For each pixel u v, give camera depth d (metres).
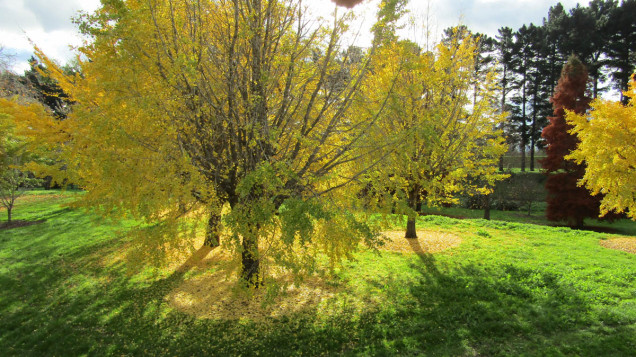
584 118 9.65
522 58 32.81
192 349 4.96
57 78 7.76
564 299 5.90
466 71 9.32
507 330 5.05
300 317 5.75
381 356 4.60
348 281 7.30
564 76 18.92
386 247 9.91
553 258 8.50
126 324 5.80
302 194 5.53
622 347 4.36
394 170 6.34
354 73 6.04
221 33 5.92
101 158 4.46
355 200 6.14
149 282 7.68
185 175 4.88
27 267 8.84
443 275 7.43
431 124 5.52
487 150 10.39
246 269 6.45
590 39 28.81
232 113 5.77
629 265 7.71
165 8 5.20
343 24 5.77
